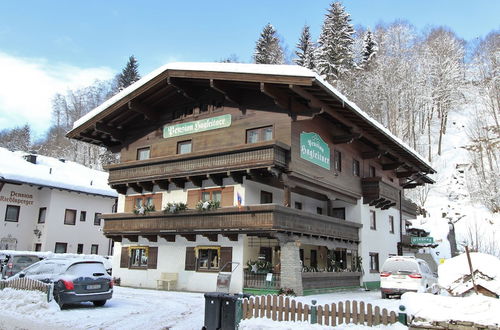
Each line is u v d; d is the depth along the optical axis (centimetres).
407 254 3619
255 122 2167
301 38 7288
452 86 6738
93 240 3884
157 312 1403
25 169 3619
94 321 1209
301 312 1130
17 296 1439
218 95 2334
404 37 7644
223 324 952
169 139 2492
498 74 6525
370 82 6756
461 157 5847
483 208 4816
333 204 2811
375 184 2719
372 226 2873
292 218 2041
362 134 2470
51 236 3541
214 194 2262
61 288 1403
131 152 2678
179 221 2245
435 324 852
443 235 4291
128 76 7500
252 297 1214
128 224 2484
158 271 2406
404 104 6719
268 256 2262
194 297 1902
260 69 1922
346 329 1024
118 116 2606
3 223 3388
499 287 1147
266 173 2089
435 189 5481
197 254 2256
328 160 2381
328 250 2731
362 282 2614
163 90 2402
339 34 6756
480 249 3862
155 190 2523
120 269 2594
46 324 1148
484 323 816
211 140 2303
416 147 6322
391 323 1003
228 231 2048
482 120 6347
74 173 4194
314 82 1812
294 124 2105
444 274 1237
